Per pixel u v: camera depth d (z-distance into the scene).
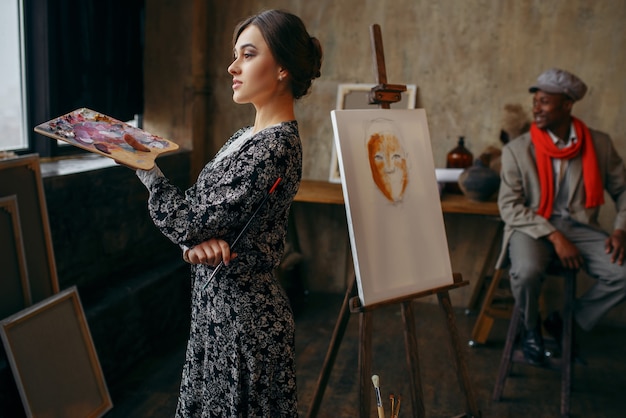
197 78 4.21
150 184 1.56
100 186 3.15
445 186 4.00
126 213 3.44
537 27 3.95
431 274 2.31
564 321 3.01
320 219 4.43
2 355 2.30
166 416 2.72
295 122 1.67
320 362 3.34
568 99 3.29
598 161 3.35
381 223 2.18
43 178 2.71
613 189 3.40
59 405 2.35
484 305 3.58
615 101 3.91
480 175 3.71
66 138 1.51
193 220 1.51
